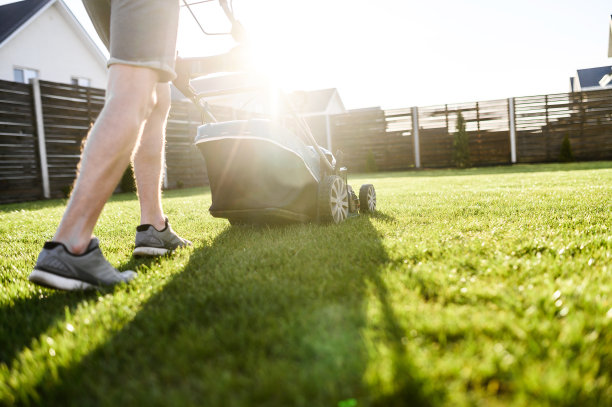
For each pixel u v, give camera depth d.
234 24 2.23
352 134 17.06
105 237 3.11
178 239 2.39
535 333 1.03
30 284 1.82
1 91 8.50
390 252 1.95
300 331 1.09
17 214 5.05
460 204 3.90
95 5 2.00
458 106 15.66
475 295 1.31
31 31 13.59
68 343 1.11
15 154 8.70
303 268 1.73
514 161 15.29
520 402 0.76
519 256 1.85
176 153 11.84
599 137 14.45
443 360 0.91
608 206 3.19
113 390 0.91
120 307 1.38
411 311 1.17
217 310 1.35
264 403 0.82
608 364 0.89
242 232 2.97
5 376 0.99
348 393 0.83
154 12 1.62
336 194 3.15
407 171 16.00
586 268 1.55
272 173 2.74
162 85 2.24
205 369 0.94
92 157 1.57
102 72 16.12
